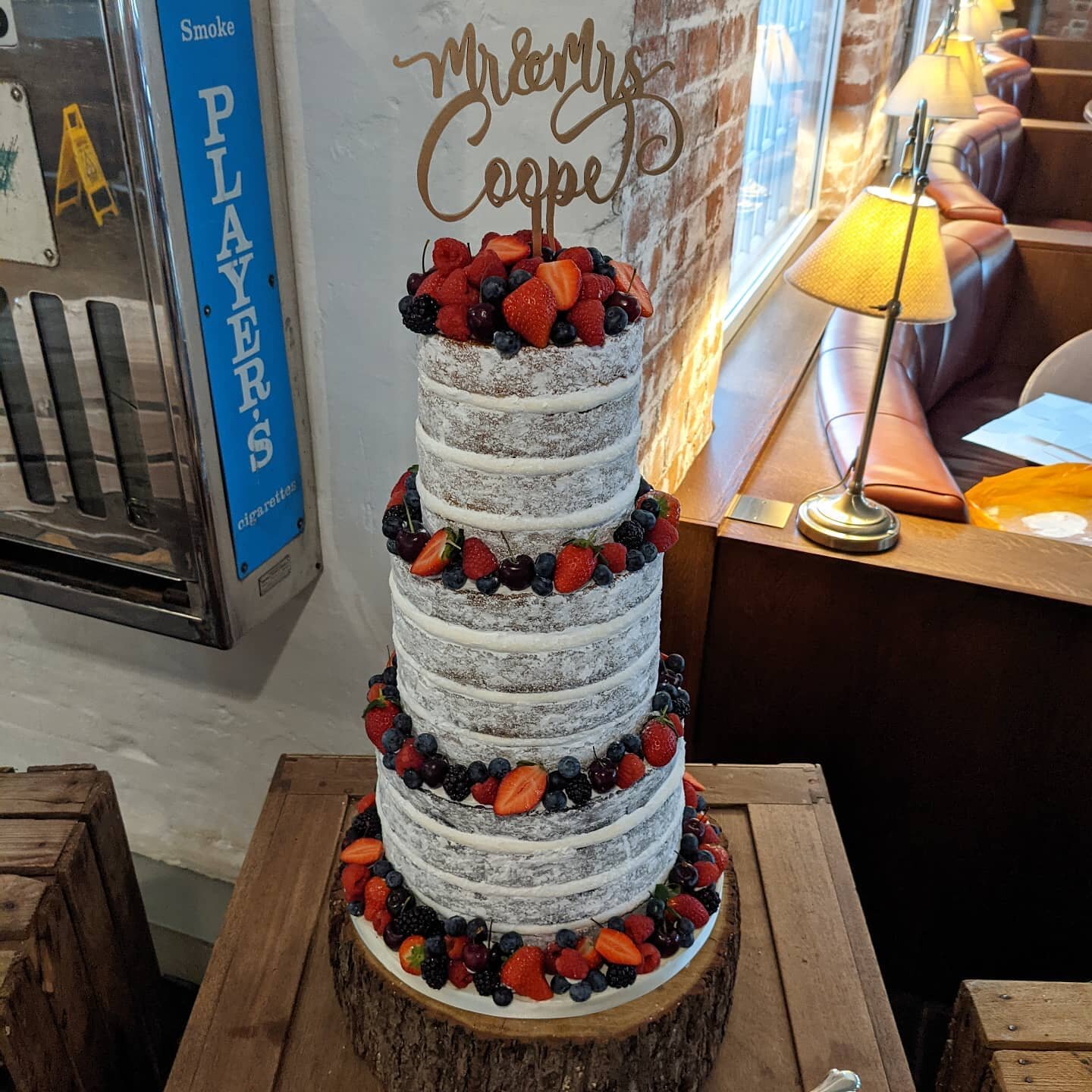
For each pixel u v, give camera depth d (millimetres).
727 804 1505
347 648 1824
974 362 3307
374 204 1427
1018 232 3473
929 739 1839
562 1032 1072
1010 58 5527
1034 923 1954
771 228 3156
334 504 1688
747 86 1835
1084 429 2318
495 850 1053
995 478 2230
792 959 1290
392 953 1145
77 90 1205
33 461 1515
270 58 1366
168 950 2299
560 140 953
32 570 1618
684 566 1850
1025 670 1714
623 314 935
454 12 1269
